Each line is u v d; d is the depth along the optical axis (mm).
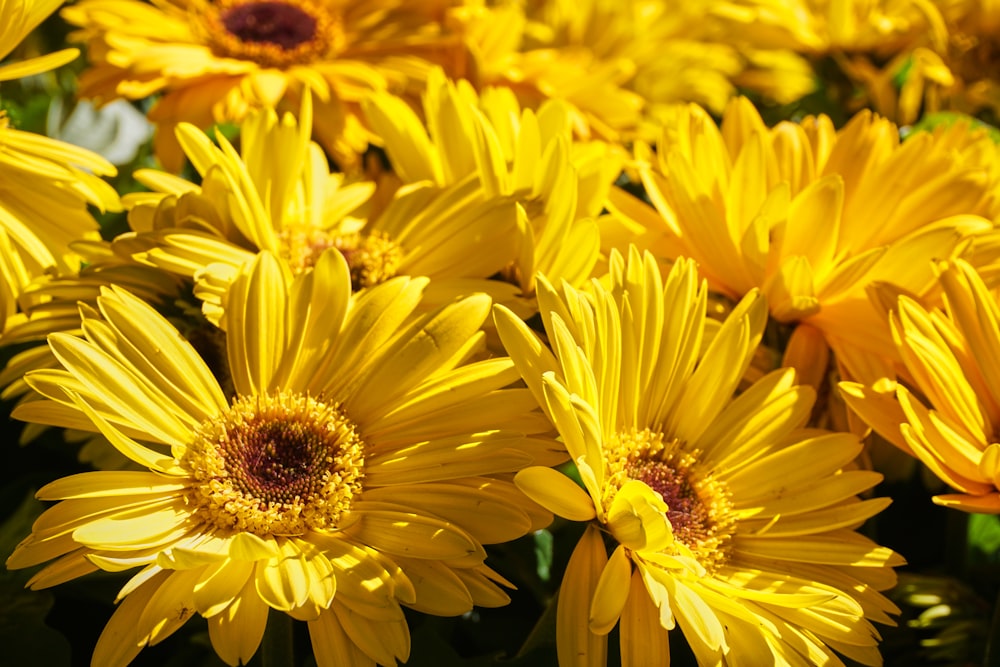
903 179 486
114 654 400
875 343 471
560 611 416
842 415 480
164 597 404
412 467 432
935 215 485
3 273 465
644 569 419
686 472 457
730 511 455
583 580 419
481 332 443
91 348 423
